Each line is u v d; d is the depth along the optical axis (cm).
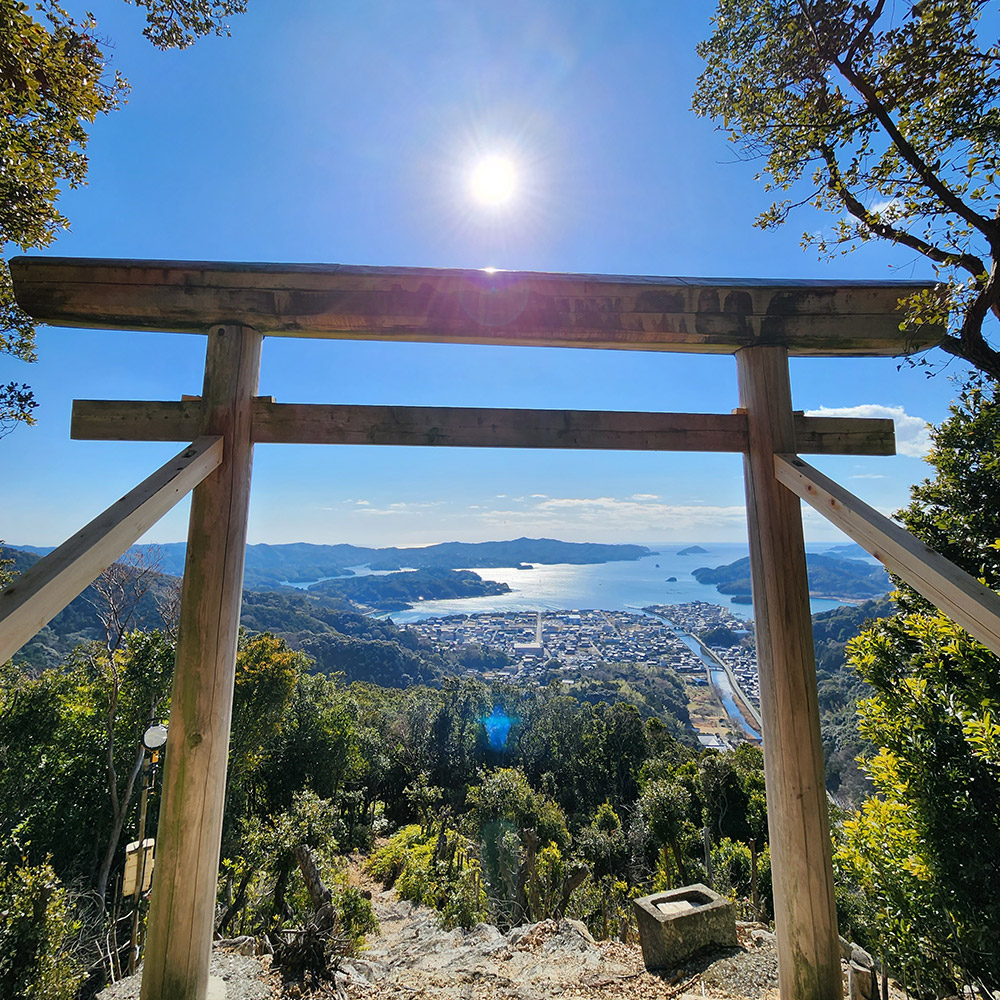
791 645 187
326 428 191
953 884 266
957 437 370
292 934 320
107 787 924
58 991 407
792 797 180
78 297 188
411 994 275
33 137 297
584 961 319
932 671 311
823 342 206
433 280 193
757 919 555
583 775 2192
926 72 263
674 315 200
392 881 1152
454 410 195
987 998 247
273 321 192
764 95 344
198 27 355
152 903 164
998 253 246
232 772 1236
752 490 202
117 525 136
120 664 943
